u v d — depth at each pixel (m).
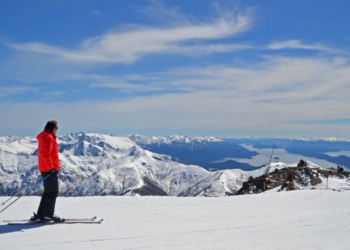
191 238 6.08
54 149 6.86
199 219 7.53
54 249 5.29
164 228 6.68
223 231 6.59
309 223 7.39
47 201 6.68
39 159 6.79
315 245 5.81
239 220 7.53
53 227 6.43
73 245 5.50
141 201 9.33
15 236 5.84
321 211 8.71
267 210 8.71
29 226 6.45
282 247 5.68
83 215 7.55
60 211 7.86
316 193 11.70
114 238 5.92
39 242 5.58
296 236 6.36
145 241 5.83
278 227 7.00
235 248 5.59
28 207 8.12
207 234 6.35
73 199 9.30
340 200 10.43
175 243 5.78
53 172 6.66
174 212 8.16
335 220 7.71
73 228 6.42
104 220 7.15
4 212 7.61
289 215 8.16
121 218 7.38
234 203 9.59
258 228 6.89
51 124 6.87
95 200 9.23
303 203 9.82
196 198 10.19
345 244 5.90
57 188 6.81
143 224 6.93
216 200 9.97
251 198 10.52
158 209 8.43
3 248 5.28
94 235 6.04
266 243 5.88
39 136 6.79
